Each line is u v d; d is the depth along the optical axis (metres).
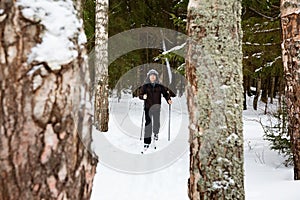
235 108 3.13
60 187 1.20
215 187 3.06
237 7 3.20
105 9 8.73
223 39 3.11
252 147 6.93
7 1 1.11
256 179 4.66
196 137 3.16
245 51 7.91
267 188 4.02
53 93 1.16
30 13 1.13
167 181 4.75
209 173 3.09
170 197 4.07
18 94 1.12
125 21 13.19
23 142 1.14
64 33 1.18
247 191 3.98
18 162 1.14
